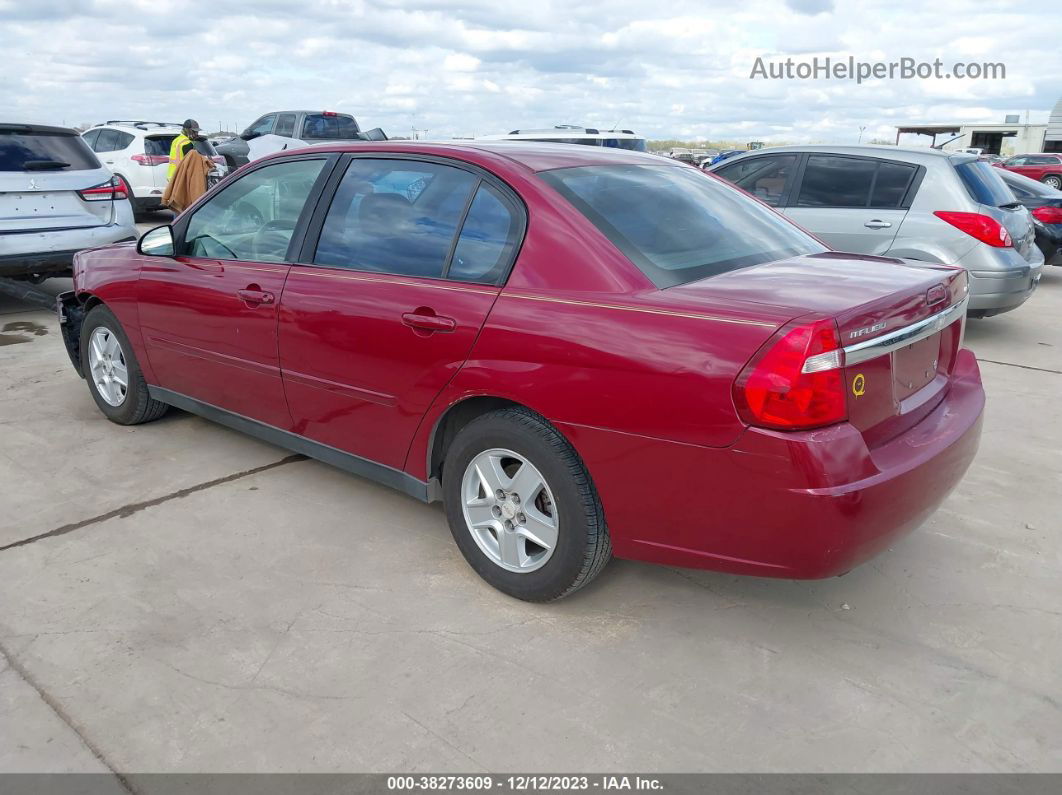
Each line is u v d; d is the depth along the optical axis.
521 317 2.74
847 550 2.35
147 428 4.72
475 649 2.73
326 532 3.52
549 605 2.98
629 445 2.52
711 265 2.85
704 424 2.37
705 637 2.81
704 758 2.27
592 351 2.56
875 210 6.73
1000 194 6.80
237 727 2.36
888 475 2.38
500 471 2.94
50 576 3.14
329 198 3.51
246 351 3.74
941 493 2.68
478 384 2.84
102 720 2.39
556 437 2.73
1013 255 6.47
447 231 3.09
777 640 2.79
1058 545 3.44
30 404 5.12
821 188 7.04
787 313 2.33
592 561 2.77
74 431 4.66
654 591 3.09
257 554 3.33
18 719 2.38
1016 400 5.38
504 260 2.89
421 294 3.04
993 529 3.58
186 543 3.41
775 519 2.33
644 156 3.62
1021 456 4.41
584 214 2.84
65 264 6.96
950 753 2.29
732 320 2.37
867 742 2.33
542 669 2.63
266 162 3.83
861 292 2.55
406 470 3.26
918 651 2.74
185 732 2.34
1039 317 8.23
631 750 2.29
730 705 2.47
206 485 3.96
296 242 3.58
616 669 2.63
